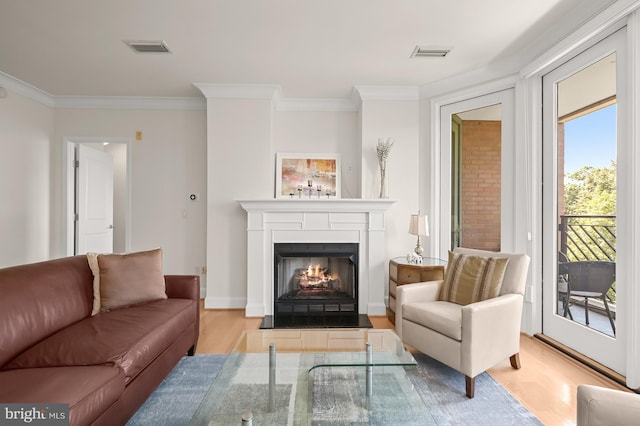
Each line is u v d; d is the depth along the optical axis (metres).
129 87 3.82
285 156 4.11
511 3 2.29
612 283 2.27
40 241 4.03
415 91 3.79
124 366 1.54
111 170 4.93
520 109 3.07
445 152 3.66
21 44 2.84
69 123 4.18
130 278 2.33
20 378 1.32
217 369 2.35
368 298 3.63
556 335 2.74
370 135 3.82
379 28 2.59
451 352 2.07
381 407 1.81
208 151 3.79
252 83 3.68
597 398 0.88
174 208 4.23
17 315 1.66
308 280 3.87
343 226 3.65
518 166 3.09
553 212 2.81
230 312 3.68
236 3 2.27
